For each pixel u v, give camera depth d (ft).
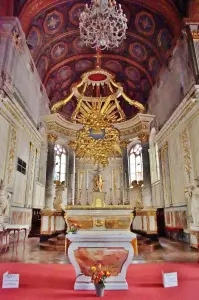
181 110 32.19
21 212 33.83
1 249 22.80
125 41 45.57
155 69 45.16
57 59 47.34
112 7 20.59
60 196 33.35
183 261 18.44
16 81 32.17
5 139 28.89
